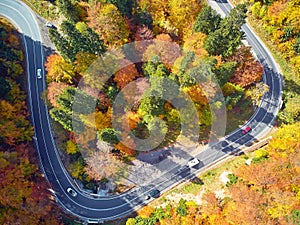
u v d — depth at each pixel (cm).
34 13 10194
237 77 8638
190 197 8644
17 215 7525
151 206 8650
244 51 8506
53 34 7550
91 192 8769
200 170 8994
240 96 8744
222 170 8906
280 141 8125
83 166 8512
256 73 8775
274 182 7519
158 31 8725
